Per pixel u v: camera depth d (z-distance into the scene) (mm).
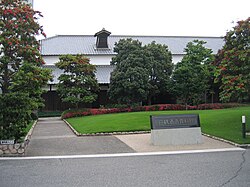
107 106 29422
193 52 27766
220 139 13133
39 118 28156
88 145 12414
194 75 27109
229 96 13742
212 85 30578
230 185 6605
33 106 11625
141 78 25906
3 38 11039
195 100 29000
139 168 8367
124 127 16422
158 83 28422
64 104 31953
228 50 14336
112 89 27062
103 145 12367
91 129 16203
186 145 12180
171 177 7336
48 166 8797
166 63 28453
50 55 34438
